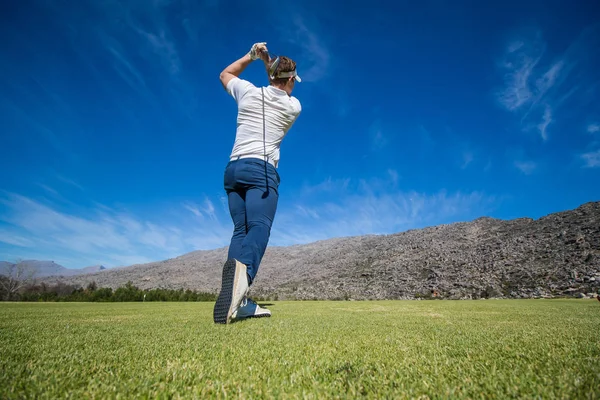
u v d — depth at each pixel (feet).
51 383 2.54
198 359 3.50
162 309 15.35
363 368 3.14
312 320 8.14
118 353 3.78
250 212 7.77
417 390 2.46
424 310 13.78
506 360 3.43
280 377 2.85
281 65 8.32
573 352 3.79
